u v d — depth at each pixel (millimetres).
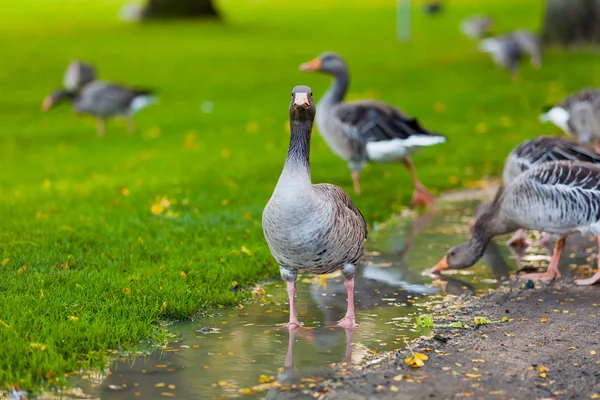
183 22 39781
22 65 27875
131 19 41094
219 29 37375
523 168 9805
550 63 25219
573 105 13938
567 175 8258
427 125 18500
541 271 9156
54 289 7949
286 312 7922
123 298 7816
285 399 5910
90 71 22578
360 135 12305
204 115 20562
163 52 30469
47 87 24688
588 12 26734
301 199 6656
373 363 6551
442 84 23312
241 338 7184
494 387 6008
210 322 7621
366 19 42500
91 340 6801
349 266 7320
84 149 17188
